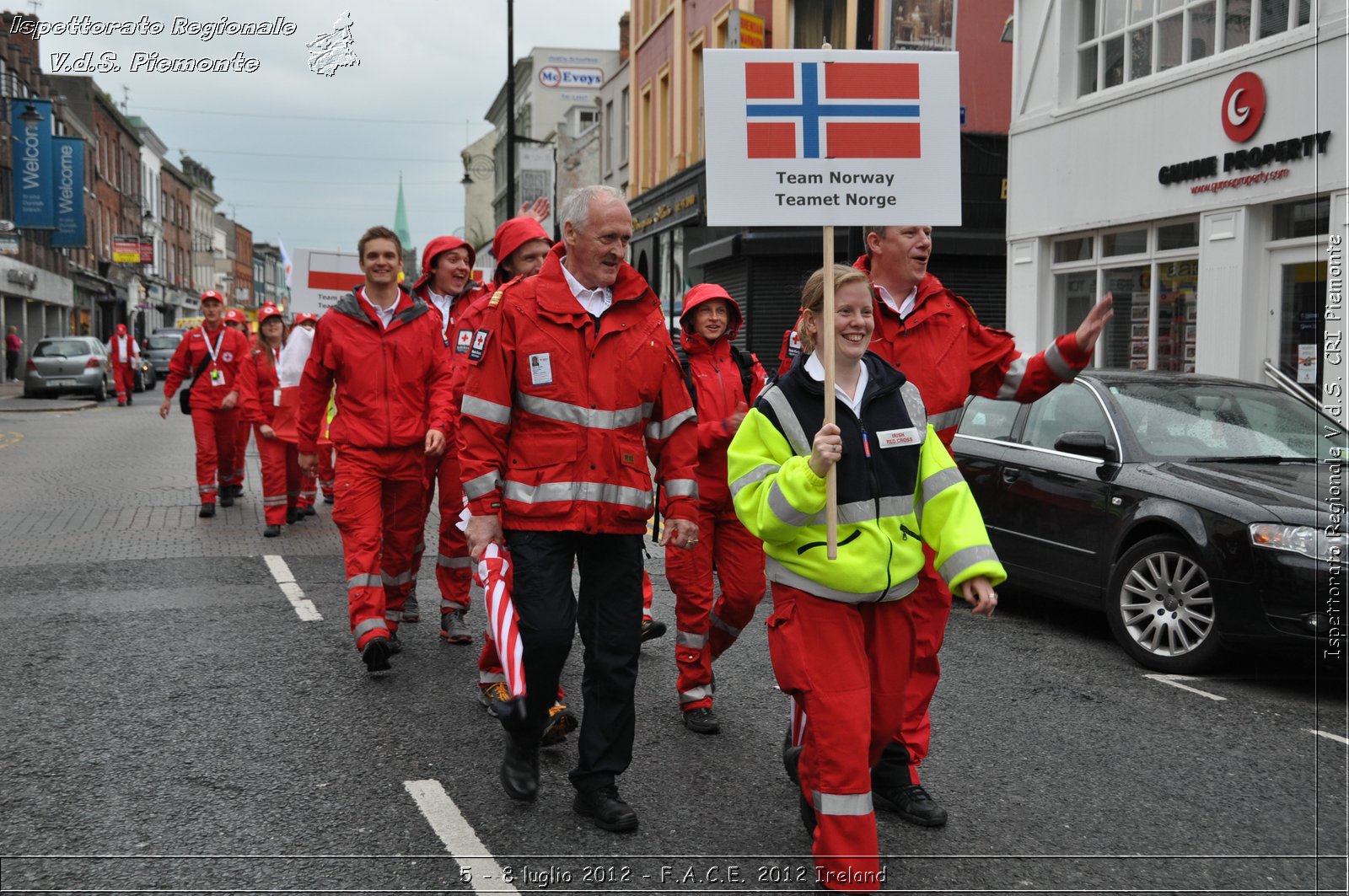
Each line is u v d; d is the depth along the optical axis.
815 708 3.41
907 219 3.87
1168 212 13.35
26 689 5.44
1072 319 15.44
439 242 6.88
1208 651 5.96
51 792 4.19
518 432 4.03
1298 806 4.23
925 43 15.27
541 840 3.85
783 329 21.80
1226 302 12.52
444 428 5.89
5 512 11.14
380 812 4.05
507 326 3.98
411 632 6.70
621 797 4.25
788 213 3.82
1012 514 7.37
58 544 9.42
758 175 3.81
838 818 3.37
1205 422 6.96
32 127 39.50
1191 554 6.07
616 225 3.91
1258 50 11.98
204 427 11.08
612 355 3.99
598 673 4.00
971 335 4.38
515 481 4.00
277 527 10.03
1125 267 14.34
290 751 4.64
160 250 73.19
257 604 7.27
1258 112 11.99
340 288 11.34
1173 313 13.60
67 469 14.95
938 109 3.87
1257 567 5.76
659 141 30.23
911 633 3.65
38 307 46.06
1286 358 12.03
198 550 9.25
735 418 5.08
